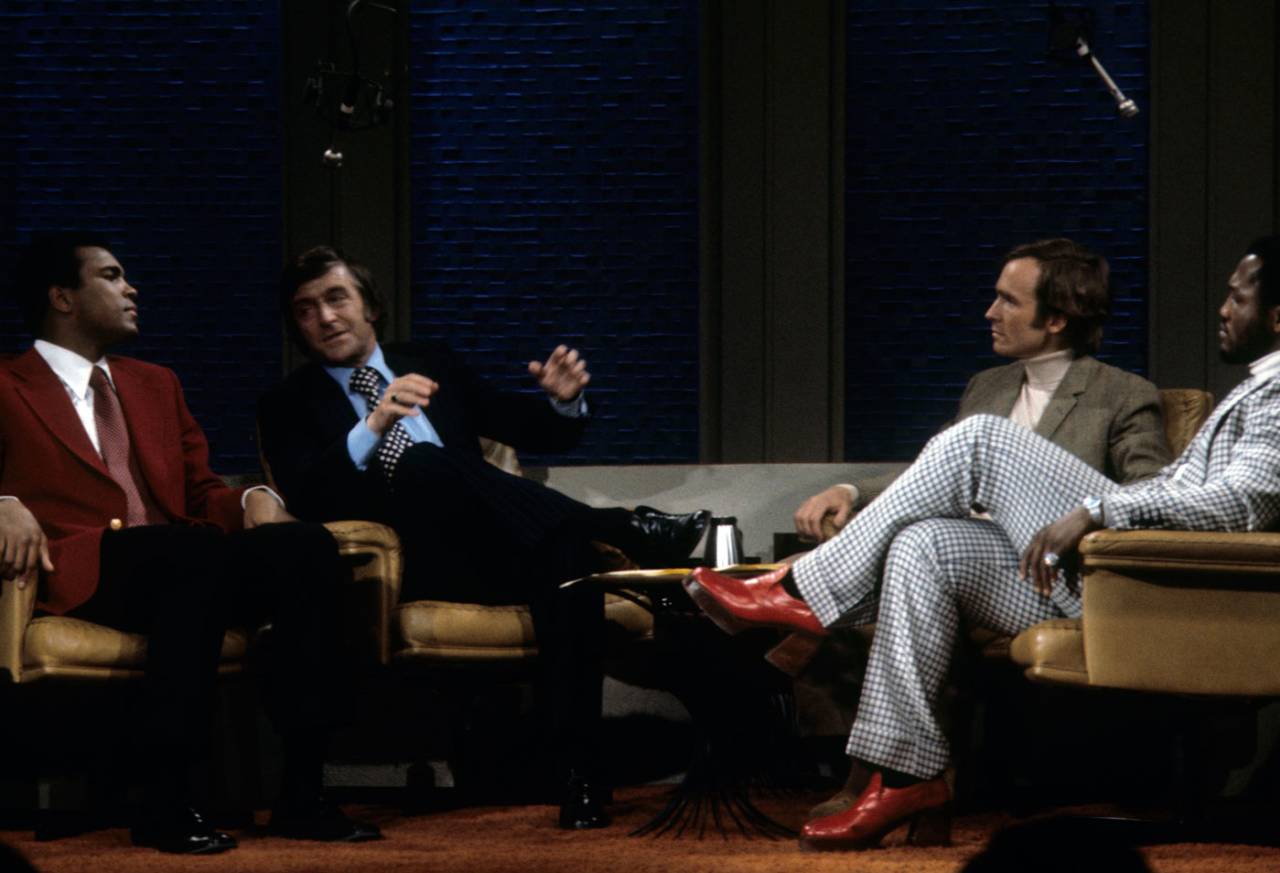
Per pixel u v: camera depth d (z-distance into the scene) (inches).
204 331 320.2
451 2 322.3
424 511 231.0
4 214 320.2
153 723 197.0
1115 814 234.5
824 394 313.6
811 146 315.9
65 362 236.8
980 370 315.3
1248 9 309.0
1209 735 225.3
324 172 319.3
